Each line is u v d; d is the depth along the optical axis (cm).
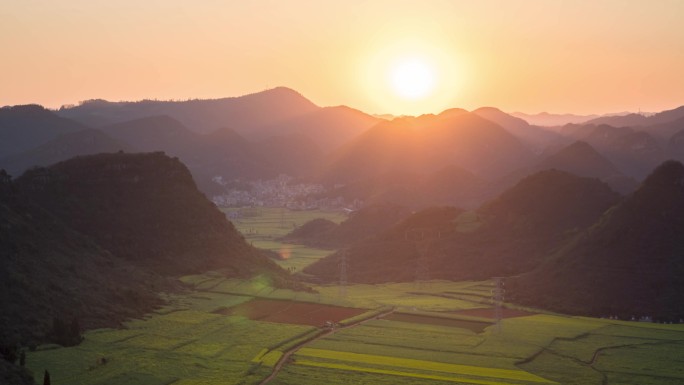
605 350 17975
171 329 17150
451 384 13975
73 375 13038
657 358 17238
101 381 12775
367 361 15538
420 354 16525
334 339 17662
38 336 14962
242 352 15550
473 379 14488
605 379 15312
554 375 15400
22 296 16250
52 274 18062
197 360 14700
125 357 14475
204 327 17562
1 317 15125
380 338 17988
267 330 17788
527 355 16938
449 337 18512
